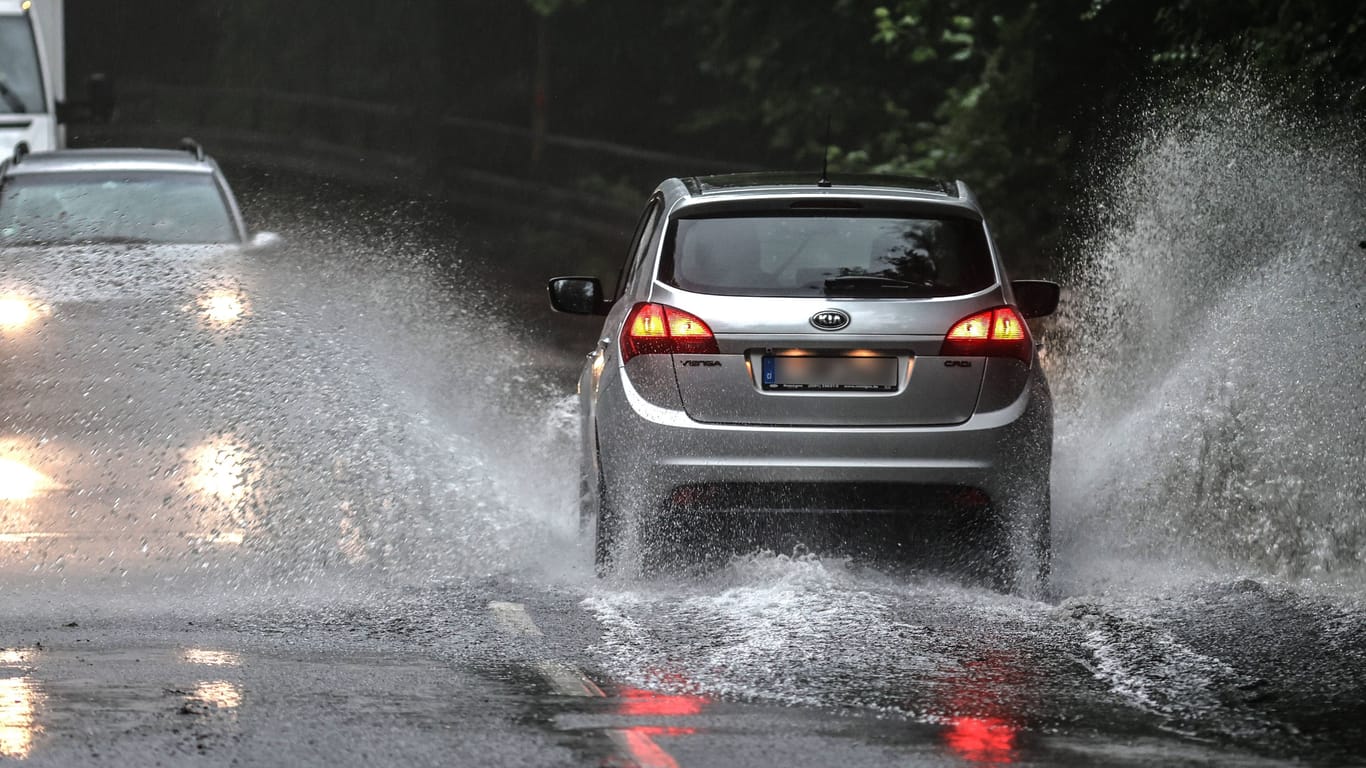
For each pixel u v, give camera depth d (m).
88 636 23.41
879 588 26.20
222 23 171.75
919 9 68.56
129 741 18.17
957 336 27.09
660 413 27.05
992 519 27.11
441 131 133.12
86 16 178.88
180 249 49.44
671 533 27.22
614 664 21.91
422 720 19.16
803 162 88.25
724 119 101.06
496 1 137.25
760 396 26.91
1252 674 21.55
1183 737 18.80
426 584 26.94
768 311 27.05
